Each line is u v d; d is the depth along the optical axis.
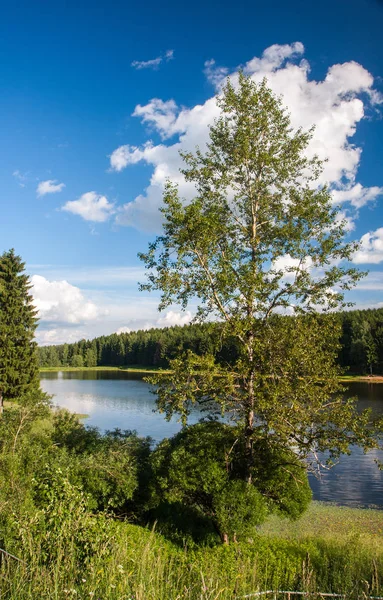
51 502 8.53
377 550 13.93
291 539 16.09
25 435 18.00
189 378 15.19
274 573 10.23
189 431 17.45
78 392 81.25
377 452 34.47
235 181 17.22
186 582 7.50
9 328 45.34
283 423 14.02
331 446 14.12
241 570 8.94
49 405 21.86
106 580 5.90
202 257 15.73
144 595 5.59
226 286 15.20
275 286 15.74
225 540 15.32
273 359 14.53
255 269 15.55
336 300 15.61
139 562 6.86
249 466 16.02
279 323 15.39
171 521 17.31
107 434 20.98
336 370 15.23
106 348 190.62
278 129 16.78
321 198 15.72
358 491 25.23
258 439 15.46
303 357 14.33
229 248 16.58
